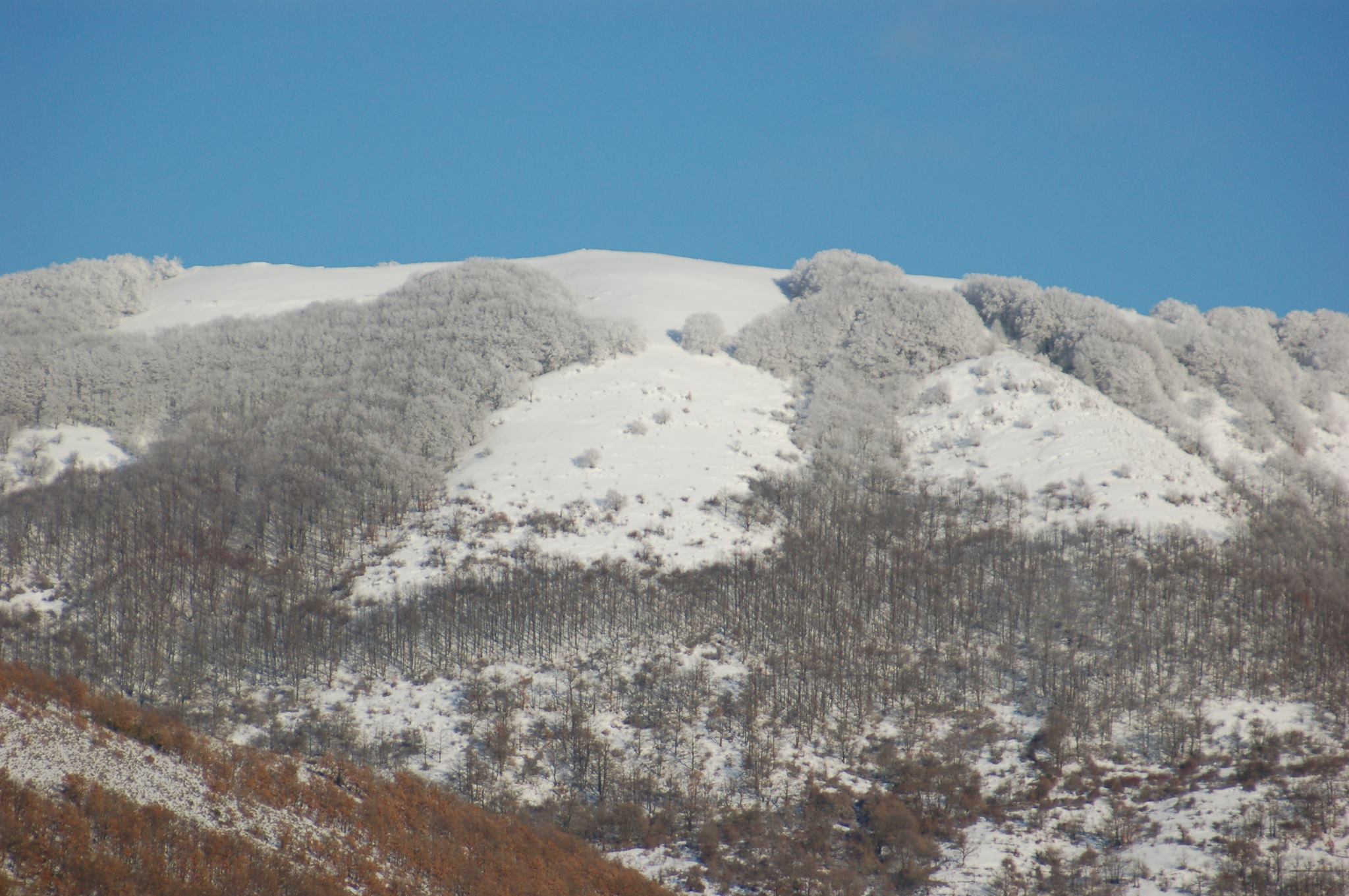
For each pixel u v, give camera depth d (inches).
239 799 7519.7
